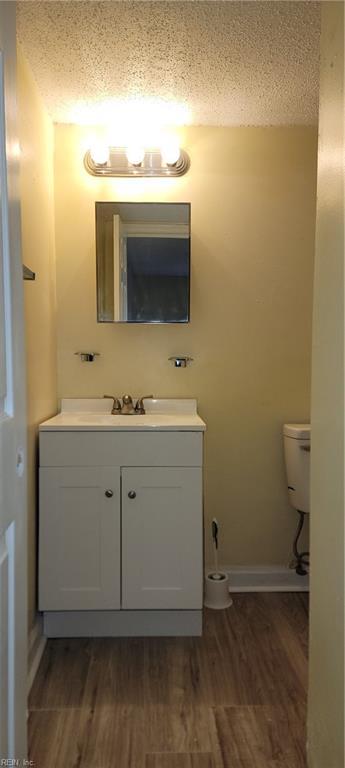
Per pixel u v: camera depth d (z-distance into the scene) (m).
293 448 2.18
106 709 1.53
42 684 1.64
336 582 1.06
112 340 2.27
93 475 1.86
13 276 0.96
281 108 2.08
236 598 2.24
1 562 0.89
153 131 2.22
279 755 1.35
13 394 0.95
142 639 1.91
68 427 1.84
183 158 2.22
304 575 2.30
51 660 1.78
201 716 1.50
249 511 2.32
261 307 2.29
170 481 1.87
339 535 1.04
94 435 1.85
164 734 1.43
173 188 2.24
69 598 1.86
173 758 1.35
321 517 1.16
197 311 2.28
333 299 1.07
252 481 2.32
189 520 1.87
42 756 1.34
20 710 1.00
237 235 2.26
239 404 2.30
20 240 1.01
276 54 1.69
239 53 1.68
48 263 2.10
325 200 1.12
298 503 2.19
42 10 1.47
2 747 0.90
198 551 1.88
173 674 1.69
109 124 2.20
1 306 0.88
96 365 2.27
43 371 2.00
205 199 2.25
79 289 2.25
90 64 1.75
